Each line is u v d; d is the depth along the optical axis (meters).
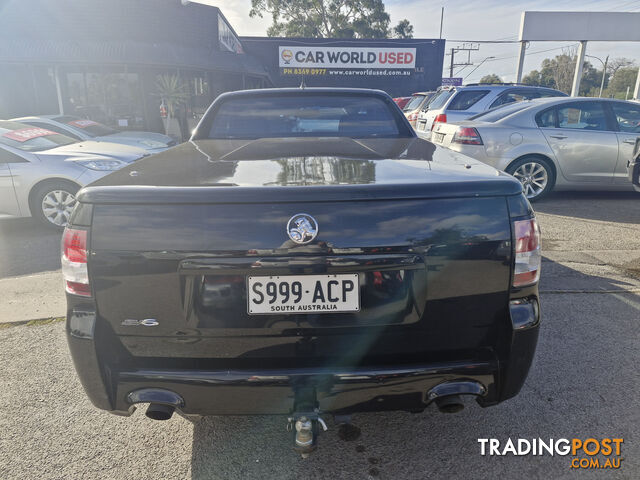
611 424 2.16
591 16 27.23
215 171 1.78
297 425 1.61
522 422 2.18
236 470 1.91
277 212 1.49
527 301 1.64
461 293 1.58
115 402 1.63
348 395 1.59
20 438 2.10
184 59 16.72
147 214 1.51
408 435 2.11
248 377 1.57
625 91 85.56
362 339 1.58
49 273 4.19
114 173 1.81
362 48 27.78
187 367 1.61
